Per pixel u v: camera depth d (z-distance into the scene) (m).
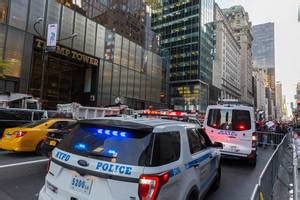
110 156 3.46
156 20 91.19
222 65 103.94
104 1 39.53
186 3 85.12
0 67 22.67
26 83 27.81
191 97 78.31
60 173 3.76
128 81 42.78
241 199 6.36
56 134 9.30
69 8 32.88
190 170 4.32
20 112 14.88
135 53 44.88
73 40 33.16
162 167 3.49
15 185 6.58
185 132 4.72
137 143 3.53
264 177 4.79
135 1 46.81
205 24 85.00
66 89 37.53
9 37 26.28
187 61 81.38
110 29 39.69
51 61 34.81
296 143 15.88
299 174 8.87
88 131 3.91
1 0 25.70
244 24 160.50
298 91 45.22
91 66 37.28
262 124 23.19
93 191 3.39
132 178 3.25
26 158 9.95
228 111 11.27
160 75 52.56
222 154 11.10
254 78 184.88
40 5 29.27
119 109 22.95
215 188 7.11
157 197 3.28
